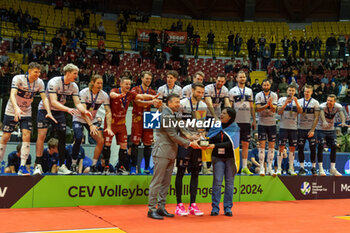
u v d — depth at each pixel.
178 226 4.74
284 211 6.31
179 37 22.09
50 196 5.86
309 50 21.20
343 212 6.38
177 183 5.63
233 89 7.37
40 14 21.75
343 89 17.14
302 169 8.04
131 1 25.64
